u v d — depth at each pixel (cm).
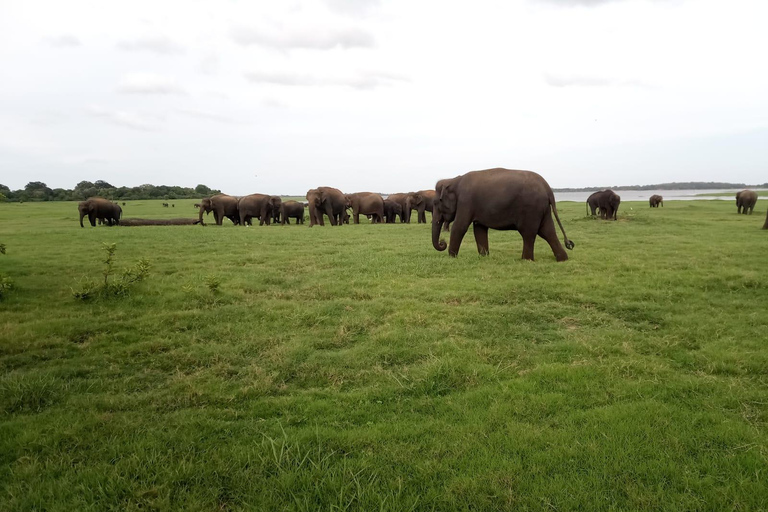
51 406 426
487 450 339
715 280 871
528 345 569
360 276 966
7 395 439
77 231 2131
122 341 595
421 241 1658
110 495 297
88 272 1033
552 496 290
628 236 1717
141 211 4738
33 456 339
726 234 1725
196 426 380
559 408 404
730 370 482
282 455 331
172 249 1445
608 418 379
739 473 309
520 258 1155
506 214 1120
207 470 316
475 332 612
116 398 433
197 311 703
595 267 1025
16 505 286
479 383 462
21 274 1011
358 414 403
